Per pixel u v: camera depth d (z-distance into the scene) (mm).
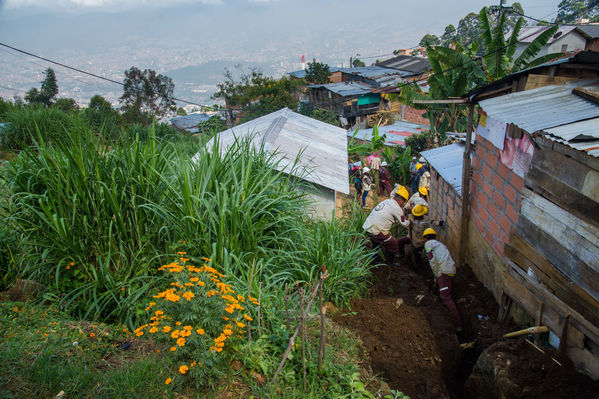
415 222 7215
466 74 14539
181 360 3000
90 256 4211
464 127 16891
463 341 5121
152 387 2738
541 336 4160
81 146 4336
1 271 4363
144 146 4805
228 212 4418
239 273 4488
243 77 39312
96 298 3986
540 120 4191
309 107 37781
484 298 5566
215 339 2826
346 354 3984
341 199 10148
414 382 4059
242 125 14438
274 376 3117
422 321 5086
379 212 7023
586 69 5000
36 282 4129
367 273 5832
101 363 3041
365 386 3602
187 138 13680
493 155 5324
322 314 3281
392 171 17016
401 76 36688
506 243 4738
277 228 5336
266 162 5977
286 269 4945
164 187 4684
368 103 35312
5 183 4746
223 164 5223
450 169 7797
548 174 3797
